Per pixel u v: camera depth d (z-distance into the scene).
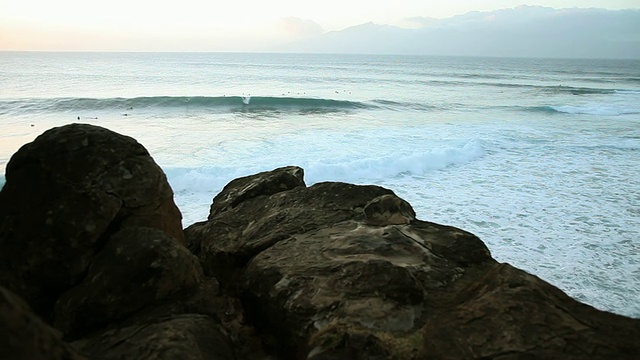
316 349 2.81
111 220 3.54
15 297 1.58
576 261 8.49
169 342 2.74
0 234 3.36
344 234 4.18
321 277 3.43
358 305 3.07
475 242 4.04
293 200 5.09
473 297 2.96
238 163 15.06
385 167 14.88
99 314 3.14
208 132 20.56
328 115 27.55
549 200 11.98
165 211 3.98
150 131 20.59
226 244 4.57
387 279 3.20
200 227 5.49
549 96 44.03
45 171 3.50
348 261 3.56
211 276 4.52
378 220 4.48
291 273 3.55
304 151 16.91
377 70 92.00
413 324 3.01
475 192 12.77
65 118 24.27
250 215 5.15
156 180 3.88
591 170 15.16
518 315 2.64
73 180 3.49
